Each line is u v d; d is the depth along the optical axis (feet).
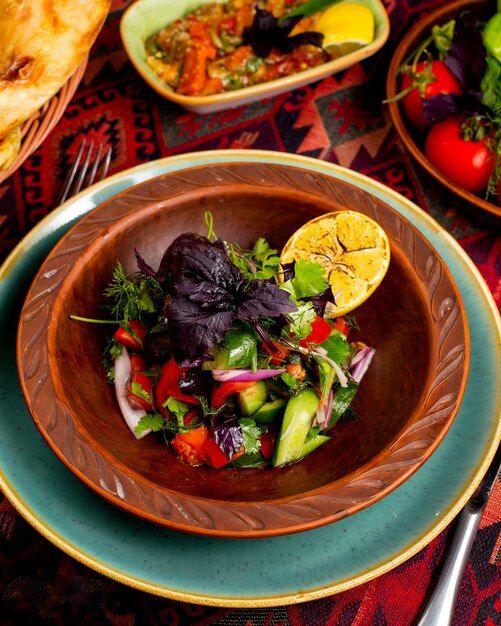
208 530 1.59
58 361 1.73
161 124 2.44
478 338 1.87
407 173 2.36
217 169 1.92
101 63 2.54
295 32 2.49
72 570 1.82
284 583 1.64
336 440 1.81
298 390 1.78
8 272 1.87
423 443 1.67
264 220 1.95
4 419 1.76
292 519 1.60
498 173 2.16
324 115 2.48
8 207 2.26
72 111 2.44
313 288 1.80
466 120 2.18
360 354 1.88
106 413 1.79
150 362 1.86
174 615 1.80
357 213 1.87
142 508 1.60
